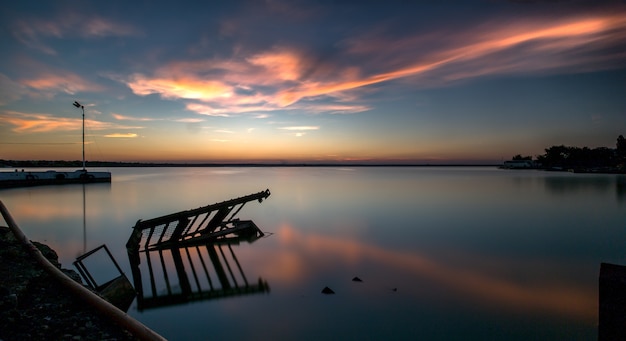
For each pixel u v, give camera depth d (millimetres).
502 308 10312
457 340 8531
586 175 114875
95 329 5820
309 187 64500
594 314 9984
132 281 12883
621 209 33219
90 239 20234
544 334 8828
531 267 14484
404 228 23500
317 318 9672
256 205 36750
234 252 17094
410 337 8617
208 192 52625
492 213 30562
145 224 16719
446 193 50781
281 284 12406
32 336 5312
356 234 21531
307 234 21500
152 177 112375
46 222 25969
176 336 8750
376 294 11367
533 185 68562
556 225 24781
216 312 10141
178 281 12859
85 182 62156
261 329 9094
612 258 16031
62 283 7336
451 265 14688
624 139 129750
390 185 70125
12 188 52656
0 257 8172
